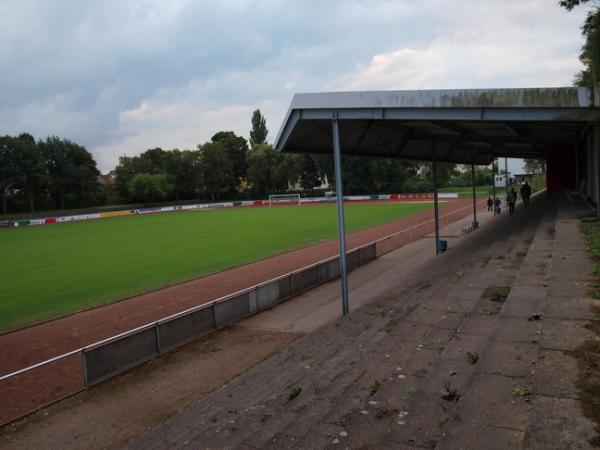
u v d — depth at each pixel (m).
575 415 3.70
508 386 4.55
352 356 7.42
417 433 4.19
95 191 102.69
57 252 33.19
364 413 4.87
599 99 9.16
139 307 16.70
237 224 48.78
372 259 23.56
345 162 100.38
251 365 10.32
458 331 7.08
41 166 89.25
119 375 10.31
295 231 38.94
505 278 10.72
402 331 8.05
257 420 5.59
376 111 12.36
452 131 17.86
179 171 107.19
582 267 8.66
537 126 16.11
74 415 8.50
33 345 13.18
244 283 19.81
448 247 24.62
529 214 28.59
